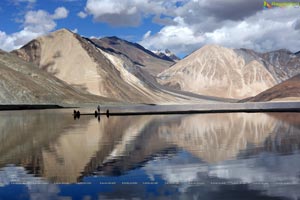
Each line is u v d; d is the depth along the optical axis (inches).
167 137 1432.1
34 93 7298.2
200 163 888.9
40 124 2165.4
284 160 908.0
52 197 650.2
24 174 804.0
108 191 674.8
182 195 647.8
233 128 1772.9
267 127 1800.0
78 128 1866.4
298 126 1835.6
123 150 1103.0
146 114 3299.7
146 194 656.4
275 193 647.1
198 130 1696.6
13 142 1317.7
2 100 6628.9
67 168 856.9
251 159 925.8
